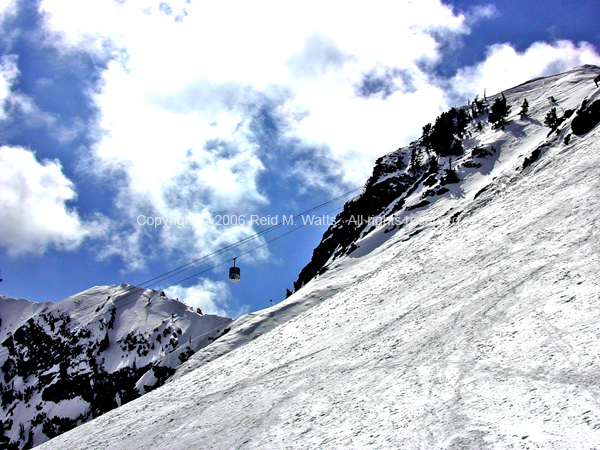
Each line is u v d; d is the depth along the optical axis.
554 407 13.30
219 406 25.44
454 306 25.58
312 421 18.78
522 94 122.12
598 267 21.09
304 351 30.97
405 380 19.20
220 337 77.00
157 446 22.14
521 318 20.02
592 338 15.96
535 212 34.78
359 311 35.66
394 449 14.27
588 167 37.19
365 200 118.00
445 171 86.38
